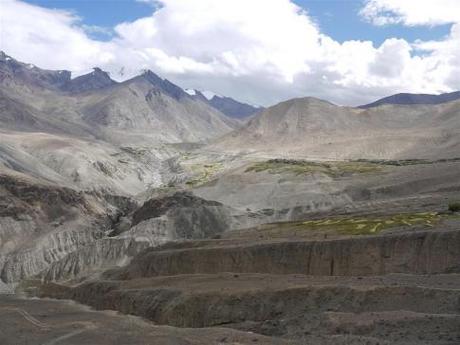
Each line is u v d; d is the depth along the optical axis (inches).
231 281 3095.5
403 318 2003.0
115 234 7357.3
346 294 2374.5
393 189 6358.3
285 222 4904.0
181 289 3100.4
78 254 6161.4
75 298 3956.7
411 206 4751.5
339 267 3277.6
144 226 6343.5
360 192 6579.7
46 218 7539.4
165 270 4035.4
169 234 6205.7
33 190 7746.1
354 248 3267.7
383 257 3159.5
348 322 2082.9
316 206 6481.3
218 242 4293.8
